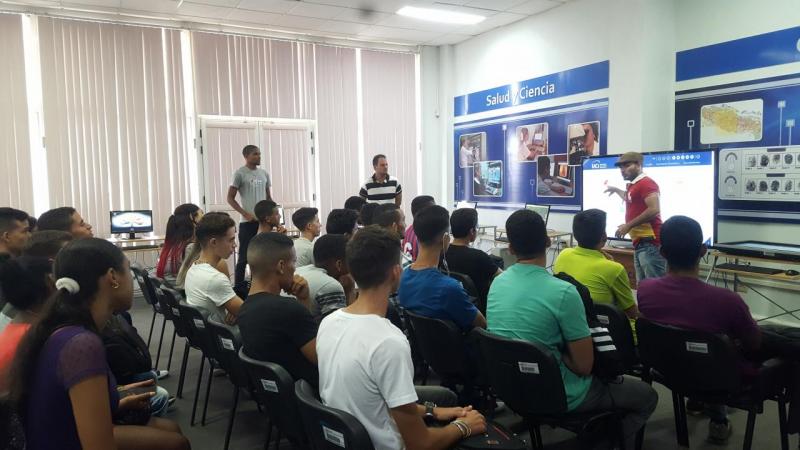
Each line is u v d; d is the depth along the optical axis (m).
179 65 6.55
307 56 7.35
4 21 5.71
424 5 6.12
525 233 2.06
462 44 7.86
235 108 6.91
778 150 4.44
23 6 5.77
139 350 2.31
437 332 2.35
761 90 4.54
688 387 2.18
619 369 2.08
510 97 7.04
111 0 5.69
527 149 6.82
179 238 4.04
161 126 6.50
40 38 5.87
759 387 2.08
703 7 5.00
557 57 6.29
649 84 5.25
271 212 4.37
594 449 2.29
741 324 2.11
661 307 2.24
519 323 2.02
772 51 4.45
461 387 2.77
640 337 2.27
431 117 8.27
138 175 6.40
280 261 2.13
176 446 1.83
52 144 5.98
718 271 4.41
